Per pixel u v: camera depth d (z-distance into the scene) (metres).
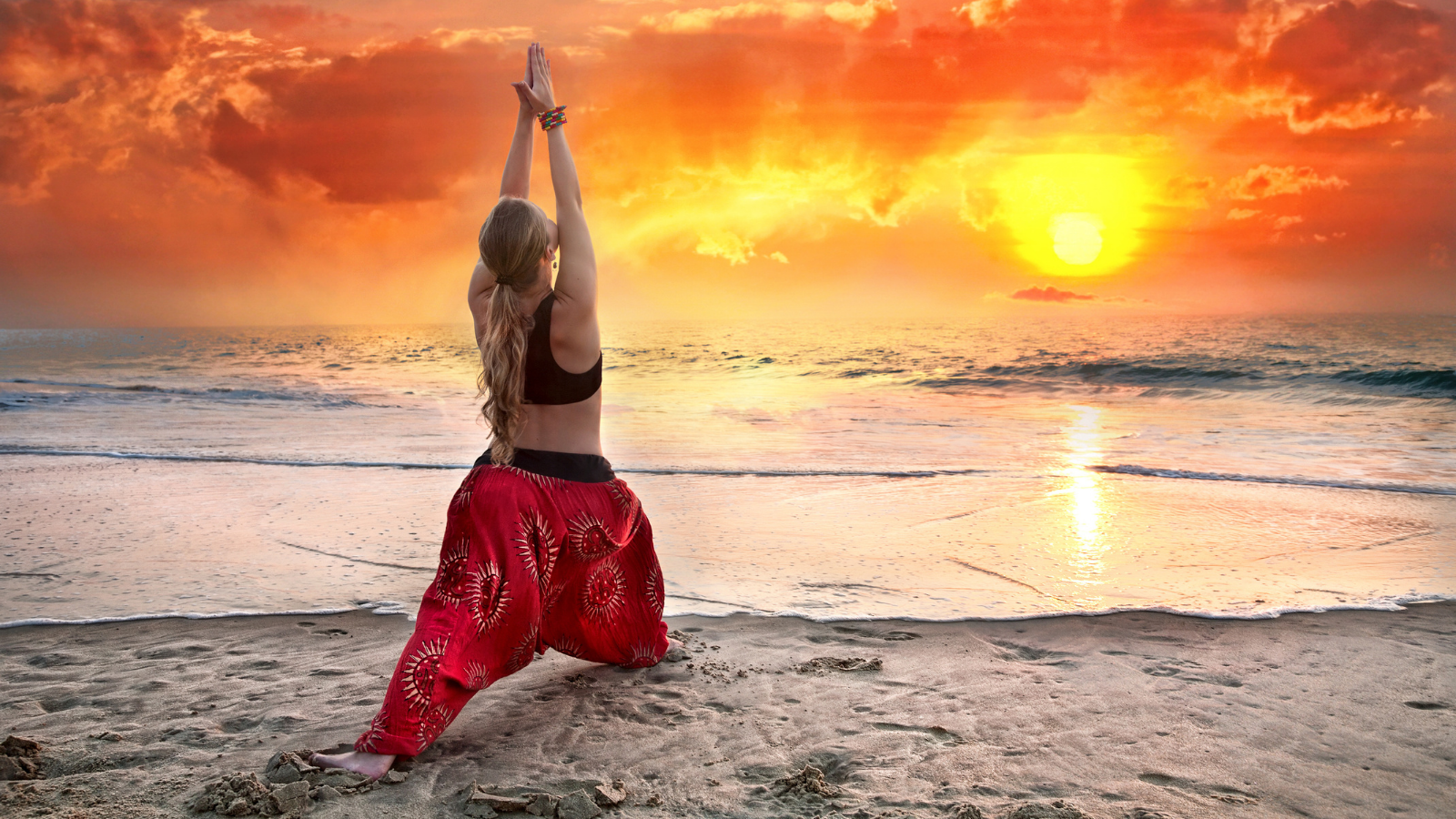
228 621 3.82
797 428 12.36
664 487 7.36
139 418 13.39
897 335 68.75
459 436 11.12
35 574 4.56
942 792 2.32
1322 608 4.04
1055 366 25.41
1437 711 2.88
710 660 3.41
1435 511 6.34
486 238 2.64
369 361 38.53
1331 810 2.22
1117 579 4.62
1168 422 13.15
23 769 2.41
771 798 2.30
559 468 2.79
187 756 2.53
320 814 2.20
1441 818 2.18
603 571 3.09
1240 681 3.16
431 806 2.25
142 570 4.66
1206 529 5.79
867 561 5.00
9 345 61.16
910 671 3.28
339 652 3.43
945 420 13.48
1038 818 2.15
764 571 4.77
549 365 2.73
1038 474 8.01
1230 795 2.30
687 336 75.75
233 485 7.29
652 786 2.37
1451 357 28.00
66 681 3.13
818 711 2.90
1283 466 8.68
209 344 64.44
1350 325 70.88
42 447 9.73
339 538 5.41
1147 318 109.81
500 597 2.62
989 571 4.77
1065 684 3.13
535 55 2.90
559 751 2.60
